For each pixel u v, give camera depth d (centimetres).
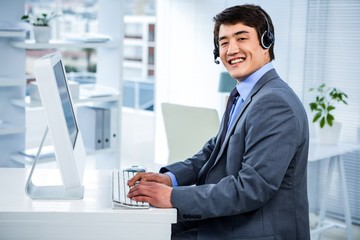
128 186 209
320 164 452
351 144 421
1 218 179
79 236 182
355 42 429
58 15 404
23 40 381
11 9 377
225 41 210
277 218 201
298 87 467
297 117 196
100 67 436
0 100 383
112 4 421
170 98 577
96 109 415
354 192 438
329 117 398
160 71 584
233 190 192
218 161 212
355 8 426
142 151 636
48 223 181
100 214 181
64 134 179
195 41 548
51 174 234
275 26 478
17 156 386
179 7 559
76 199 196
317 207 457
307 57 459
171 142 357
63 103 193
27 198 196
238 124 206
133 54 859
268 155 192
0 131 364
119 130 427
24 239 181
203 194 192
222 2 519
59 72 198
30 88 382
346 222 404
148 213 183
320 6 446
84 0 626
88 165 597
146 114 633
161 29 578
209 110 329
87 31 636
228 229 202
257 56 208
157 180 220
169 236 185
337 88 443
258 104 198
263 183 190
